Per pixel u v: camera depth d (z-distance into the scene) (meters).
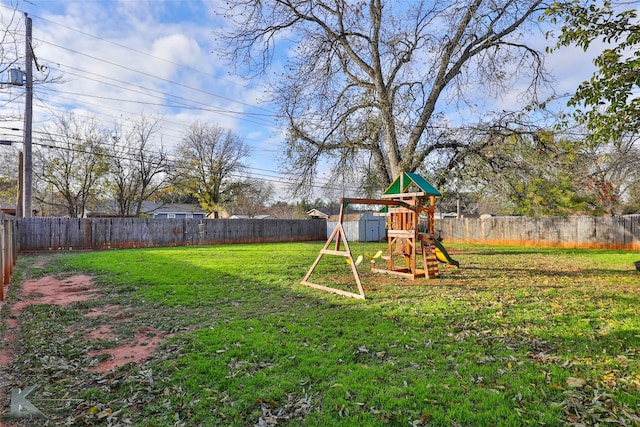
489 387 2.51
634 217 14.06
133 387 2.63
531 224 16.80
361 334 3.70
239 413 2.26
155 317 4.50
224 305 5.07
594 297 5.31
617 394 2.36
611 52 4.43
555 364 2.88
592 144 5.31
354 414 2.21
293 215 44.75
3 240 5.84
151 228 17.27
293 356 3.13
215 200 31.88
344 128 12.72
